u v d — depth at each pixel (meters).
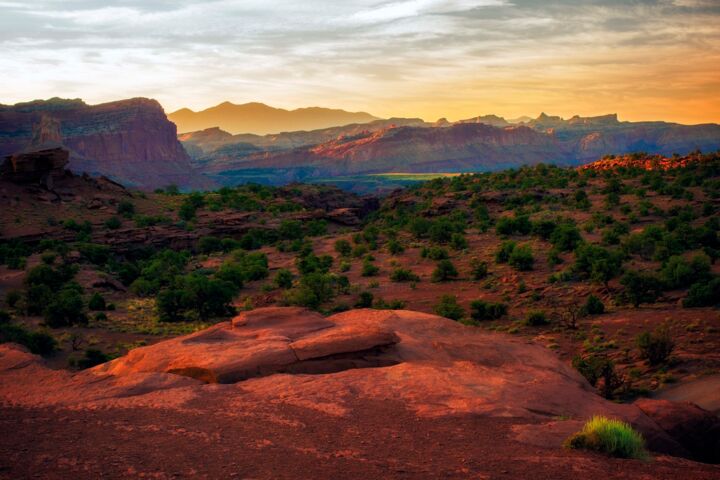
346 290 71.12
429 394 14.23
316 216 150.12
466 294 65.81
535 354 19.97
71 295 60.69
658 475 9.78
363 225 151.50
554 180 160.38
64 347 42.72
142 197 150.38
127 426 11.33
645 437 13.27
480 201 140.62
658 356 34.91
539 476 9.42
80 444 10.19
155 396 13.55
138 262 95.44
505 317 53.41
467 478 9.22
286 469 9.35
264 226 127.88
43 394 13.72
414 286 71.31
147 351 17.16
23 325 50.75
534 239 93.81
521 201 135.38
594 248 68.38
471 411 13.13
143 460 9.47
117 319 55.28
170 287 71.19
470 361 18.50
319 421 12.12
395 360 17.48
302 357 16.48
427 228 112.31
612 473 9.74
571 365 32.38
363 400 13.73
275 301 63.28
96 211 128.38
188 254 109.88
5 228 106.31
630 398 29.84
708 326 41.22
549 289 61.84
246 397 13.65
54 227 110.44
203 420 11.88
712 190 118.38
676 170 154.12
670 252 67.81
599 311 50.94
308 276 68.38
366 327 18.58
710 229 75.31
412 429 11.86
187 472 9.01
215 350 16.78
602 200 126.75
